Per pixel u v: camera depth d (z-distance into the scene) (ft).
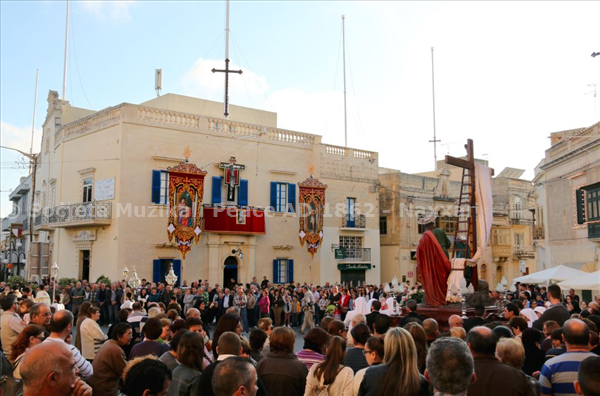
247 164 113.09
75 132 110.52
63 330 23.67
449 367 14.30
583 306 56.44
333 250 124.36
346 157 129.08
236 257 109.60
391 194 142.10
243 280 109.40
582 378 15.40
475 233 49.37
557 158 98.12
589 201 86.22
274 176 117.19
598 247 85.25
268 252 114.32
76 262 106.11
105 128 101.71
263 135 115.96
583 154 88.99
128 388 14.08
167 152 102.37
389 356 17.33
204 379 17.95
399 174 141.49
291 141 120.78
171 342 23.08
